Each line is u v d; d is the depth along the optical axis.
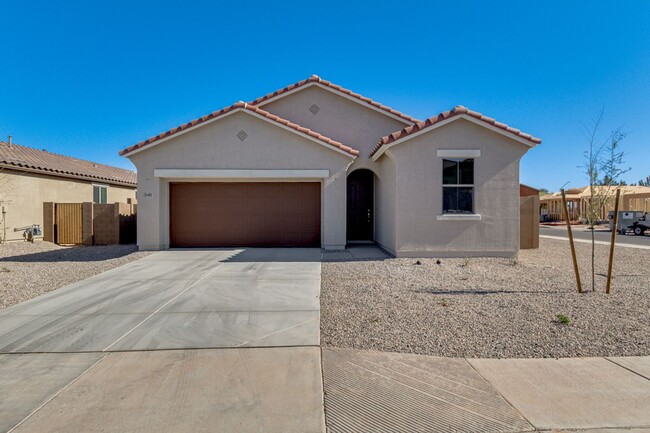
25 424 3.34
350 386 4.02
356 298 7.26
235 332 5.56
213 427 3.31
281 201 14.05
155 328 5.74
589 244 17.02
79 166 22.62
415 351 4.89
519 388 3.96
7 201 16.64
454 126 11.64
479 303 6.82
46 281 8.89
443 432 3.26
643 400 3.72
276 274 9.44
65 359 4.68
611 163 7.98
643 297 7.13
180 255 12.27
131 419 3.41
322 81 15.15
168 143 13.24
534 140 11.48
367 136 15.32
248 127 13.28
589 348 4.91
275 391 3.91
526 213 15.11
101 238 16.75
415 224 11.68
